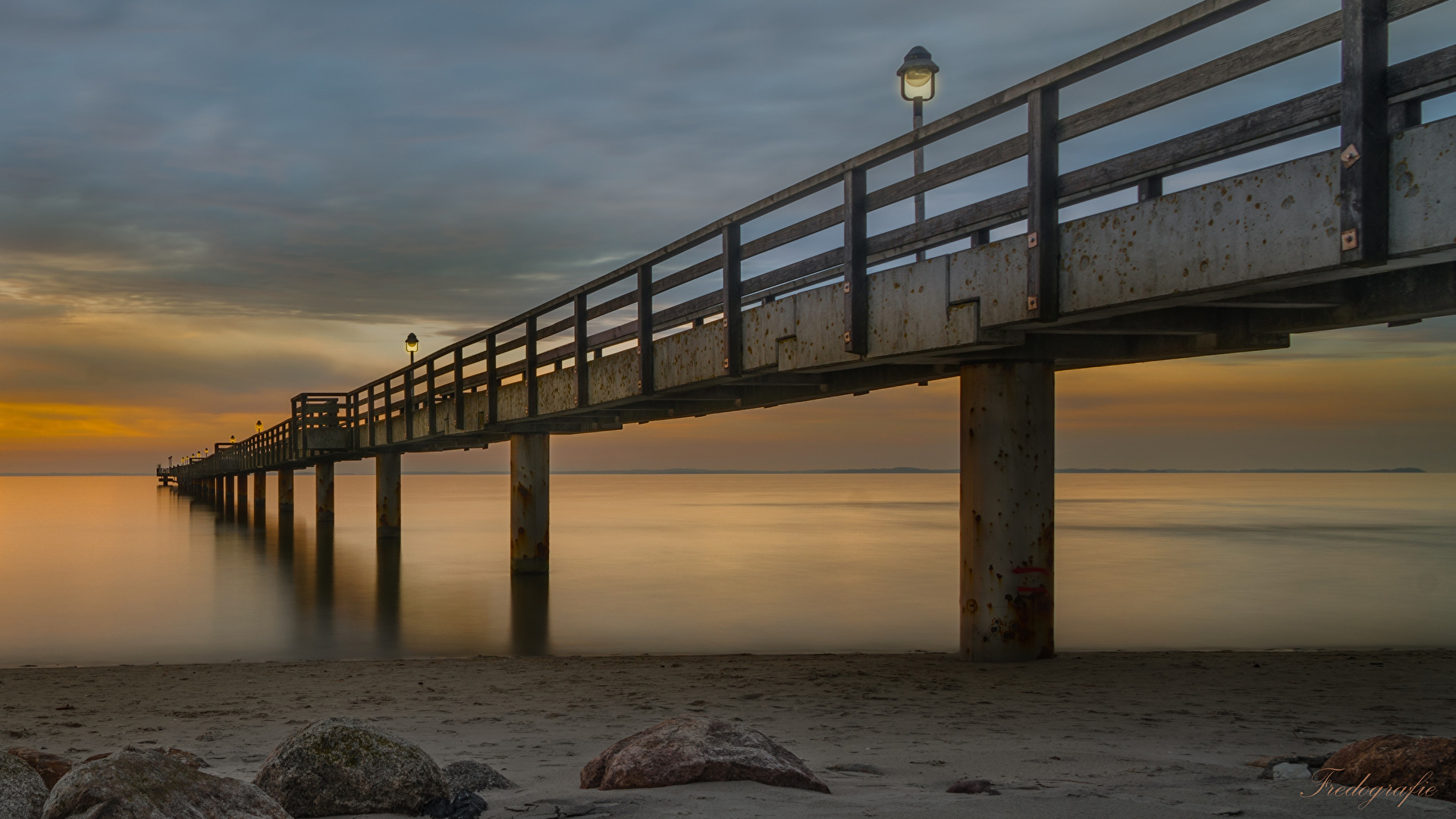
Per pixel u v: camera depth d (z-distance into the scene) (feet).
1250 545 111.45
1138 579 76.13
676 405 49.78
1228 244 18.89
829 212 30.32
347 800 12.02
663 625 52.75
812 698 26.86
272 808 10.32
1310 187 17.42
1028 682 27.76
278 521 165.48
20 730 23.91
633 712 25.21
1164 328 26.14
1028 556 29.86
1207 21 19.11
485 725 23.49
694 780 12.90
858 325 28.78
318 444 108.47
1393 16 16.42
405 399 83.35
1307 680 29.68
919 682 28.27
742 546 111.45
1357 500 291.38
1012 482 29.71
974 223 24.93
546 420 68.90
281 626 52.65
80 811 9.42
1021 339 25.09
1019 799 12.28
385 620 54.49
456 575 77.30
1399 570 82.89
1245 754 18.22
